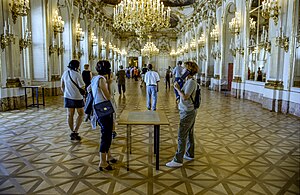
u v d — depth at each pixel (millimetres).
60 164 4000
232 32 12938
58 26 12781
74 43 16125
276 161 4203
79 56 16891
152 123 3609
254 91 11336
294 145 5035
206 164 4062
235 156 4422
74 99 5168
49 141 5176
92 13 20969
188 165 4016
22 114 7883
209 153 4562
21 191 3137
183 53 30562
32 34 12109
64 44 15492
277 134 5840
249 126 6590
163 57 37281
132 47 37250
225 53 15414
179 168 3893
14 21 8805
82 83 5219
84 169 3820
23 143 5023
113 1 26203
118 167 3914
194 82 3873
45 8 12031
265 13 9125
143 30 11602
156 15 11234
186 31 28766
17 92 9000
